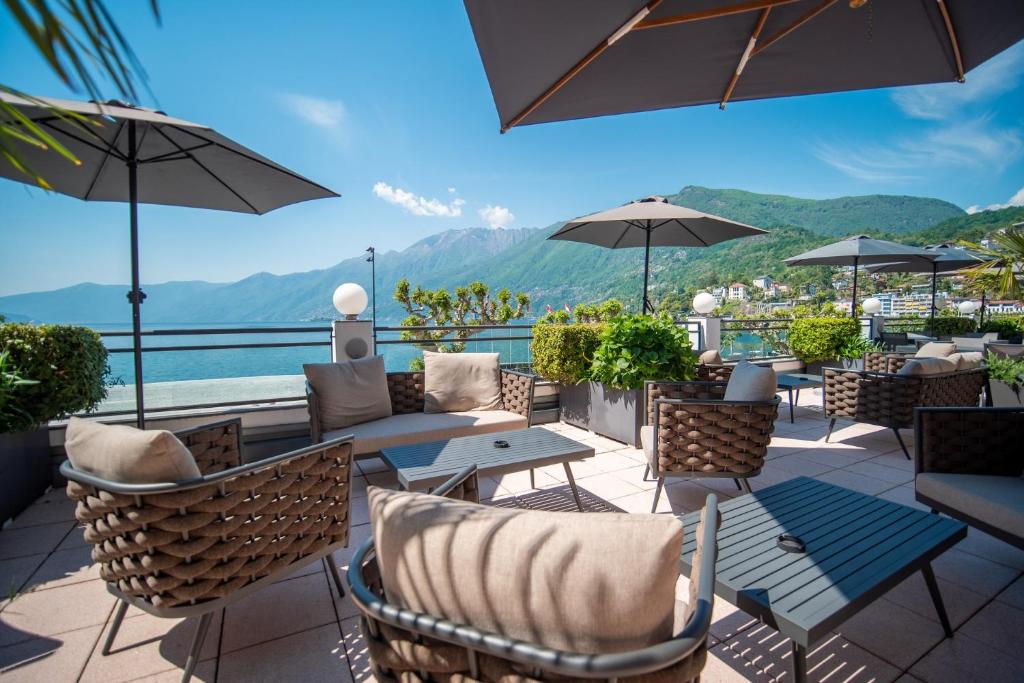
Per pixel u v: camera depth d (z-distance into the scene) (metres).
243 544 1.64
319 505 1.91
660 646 0.77
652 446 3.09
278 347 4.57
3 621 1.99
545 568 0.79
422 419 3.78
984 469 2.41
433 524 0.87
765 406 2.80
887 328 10.05
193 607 1.57
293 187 3.56
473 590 0.83
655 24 2.10
